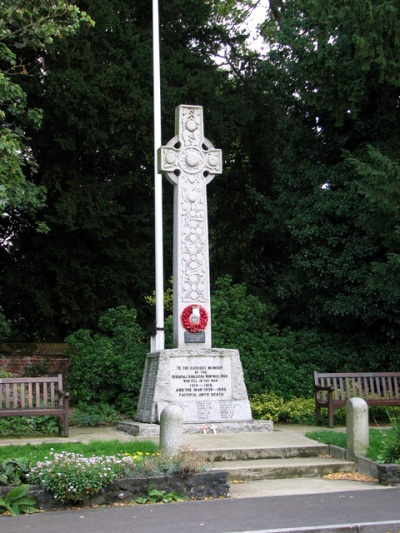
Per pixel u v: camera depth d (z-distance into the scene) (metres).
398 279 14.94
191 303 13.20
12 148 13.13
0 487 7.38
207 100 20.95
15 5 13.39
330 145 19.08
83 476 7.44
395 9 15.57
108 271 19.58
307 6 17.42
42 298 18.89
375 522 6.66
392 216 15.24
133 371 15.81
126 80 19.05
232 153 24.27
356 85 16.83
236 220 24.23
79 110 18.19
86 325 19.80
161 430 8.64
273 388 15.77
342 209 17.66
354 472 9.52
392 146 17.64
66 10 13.83
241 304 17.59
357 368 17.39
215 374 12.72
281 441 10.83
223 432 12.05
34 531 6.36
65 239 19.42
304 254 18.25
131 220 19.72
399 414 14.05
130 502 7.64
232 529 6.40
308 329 18.94
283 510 7.21
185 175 13.55
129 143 19.39
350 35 16.75
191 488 7.90
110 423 14.59
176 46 21.73
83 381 15.87
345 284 17.67
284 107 20.78
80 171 19.89
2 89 13.59
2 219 19.14
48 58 18.59
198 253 13.38
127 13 20.05
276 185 20.31
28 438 11.52
